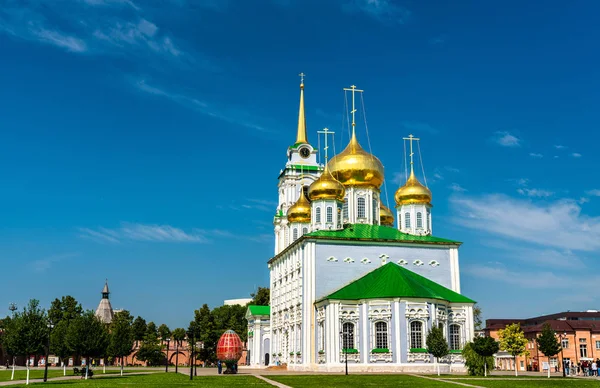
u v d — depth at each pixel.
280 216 150.00
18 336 69.81
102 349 90.62
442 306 94.44
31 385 62.28
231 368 94.31
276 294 129.75
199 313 172.00
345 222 120.31
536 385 61.97
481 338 84.38
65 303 188.25
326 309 96.38
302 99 159.38
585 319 180.00
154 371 109.56
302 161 152.62
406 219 121.38
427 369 89.88
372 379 70.00
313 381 66.75
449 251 111.94
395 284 94.56
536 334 145.88
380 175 122.69
